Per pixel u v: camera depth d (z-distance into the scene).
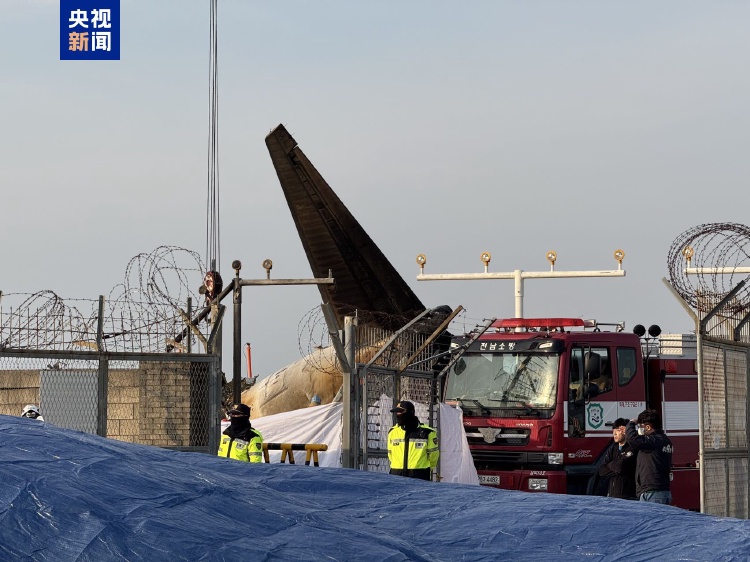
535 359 20.97
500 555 5.34
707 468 15.28
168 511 4.61
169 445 14.85
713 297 15.69
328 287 27.75
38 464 4.73
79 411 14.20
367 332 17.09
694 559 5.26
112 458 4.96
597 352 21.16
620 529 5.63
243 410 13.98
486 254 30.72
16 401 14.17
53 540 4.29
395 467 15.04
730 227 15.41
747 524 5.74
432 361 18.36
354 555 4.65
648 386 22.19
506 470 20.92
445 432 18.55
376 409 16.27
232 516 4.77
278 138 27.12
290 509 5.01
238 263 19.62
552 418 20.50
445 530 5.62
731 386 16.48
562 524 5.65
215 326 15.20
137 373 14.77
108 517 4.45
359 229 27.52
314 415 17.12
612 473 14.92
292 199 27.75
